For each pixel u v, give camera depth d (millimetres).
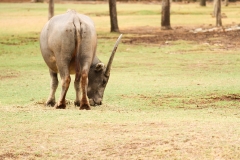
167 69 39688
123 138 17000
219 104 25219
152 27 78375
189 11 104625
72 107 23641
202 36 63000
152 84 32250
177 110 23344
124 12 100688
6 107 23016
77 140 16875
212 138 16891
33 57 47656
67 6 115125
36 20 86062
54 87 24156
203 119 20234
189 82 33062
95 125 18844
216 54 48469
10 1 130375
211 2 141750
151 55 48656
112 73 37719
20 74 37406
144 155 15484
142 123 19219
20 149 16094
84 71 22062
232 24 77875
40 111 21750
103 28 76562
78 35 21875
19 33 68812
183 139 16797
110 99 26828
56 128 18422
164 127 18453
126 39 62125
